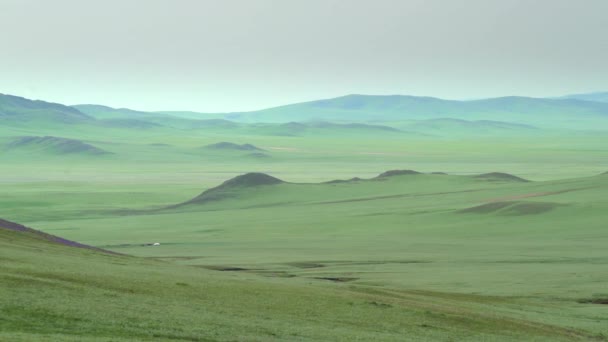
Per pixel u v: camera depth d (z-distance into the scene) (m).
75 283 56.22
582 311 75.12
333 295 65.81
